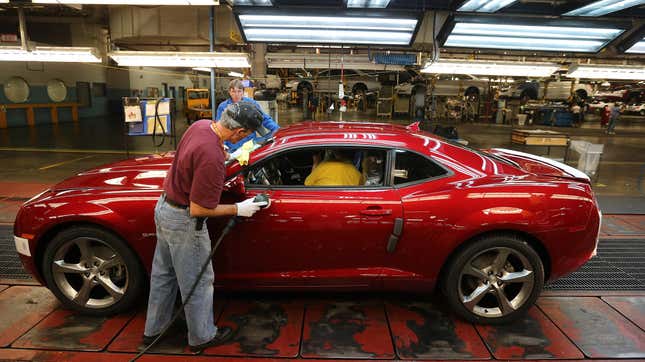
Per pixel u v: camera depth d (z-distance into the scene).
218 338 2.65
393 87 19.84
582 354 2.62
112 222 2.71
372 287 2.90
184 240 2.35
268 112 6.79
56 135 14.09
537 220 2.74
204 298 2.49
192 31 9.11
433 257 2.79
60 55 6.34
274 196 2.75
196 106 19.67
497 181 2.88
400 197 2.77
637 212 5.60
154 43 10.09
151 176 3.04
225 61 6.24
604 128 21.33
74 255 3.06
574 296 3.36
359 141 2.91
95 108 21.81
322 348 2.63
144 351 2.44
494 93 23.39
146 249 2.77
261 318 2.95
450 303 2.91
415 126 3.58
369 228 2.73
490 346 2.68
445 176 2.89
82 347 2.60
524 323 2.96
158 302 2.57
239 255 2.78
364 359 2.53
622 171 9.18
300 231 2.73
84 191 2.87
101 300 2.93
